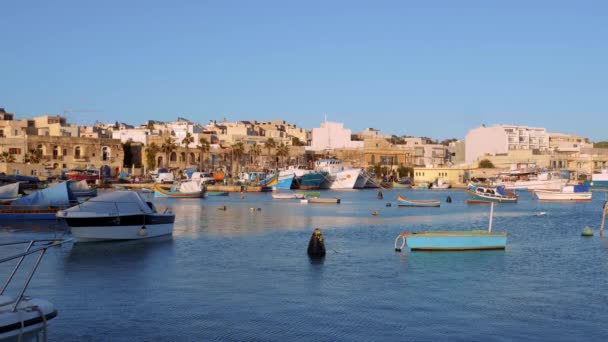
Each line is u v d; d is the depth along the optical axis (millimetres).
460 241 44031
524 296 30219
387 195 147250
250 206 99438
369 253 43062
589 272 36375
